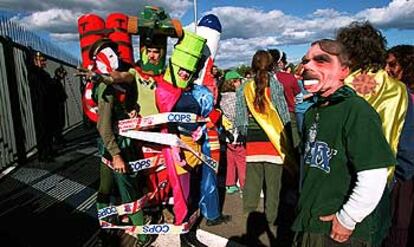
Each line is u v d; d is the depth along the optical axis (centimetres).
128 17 343
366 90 233
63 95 906
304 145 215
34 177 646
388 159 173
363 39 227
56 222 438
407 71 276
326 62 189
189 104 336
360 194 174
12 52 768
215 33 408
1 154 676
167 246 374
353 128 178
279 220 443
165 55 329
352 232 185
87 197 527
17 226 428
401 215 280
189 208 369
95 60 299
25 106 838
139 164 333
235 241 391
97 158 800
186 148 335
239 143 515
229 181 547
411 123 248
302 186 206
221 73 605
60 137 969
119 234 385
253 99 410
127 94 319
